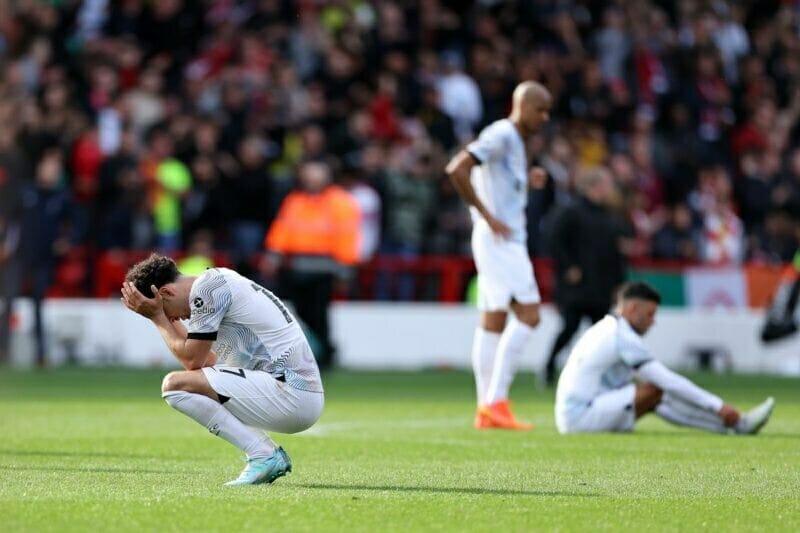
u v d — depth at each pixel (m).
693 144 103.56
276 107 91.00
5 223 80.25
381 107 93.31
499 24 105.69
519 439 42.38
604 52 106.94
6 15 95.06
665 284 91.88
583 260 68.69
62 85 87.69
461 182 45.50
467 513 25.84
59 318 85.00
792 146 112.69
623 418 44.41
